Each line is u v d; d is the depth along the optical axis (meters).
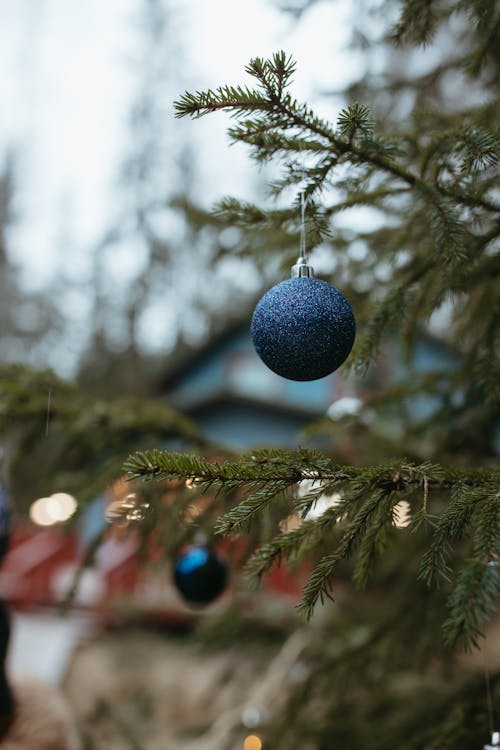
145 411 2.89
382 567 3.01
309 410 11.01
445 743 1.80
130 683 6.18
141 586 8.97
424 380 2.80
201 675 6.00
